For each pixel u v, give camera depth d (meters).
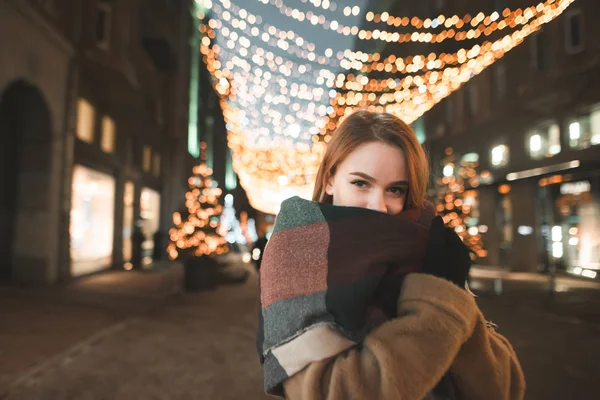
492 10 19.83
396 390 0.78
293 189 30.98
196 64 34.44
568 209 16.38
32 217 12.06
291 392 0.90
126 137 18.73
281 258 0.98
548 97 15.35
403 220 0.99
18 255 12.02
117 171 17.98
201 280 13.26
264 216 61.28
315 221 1.00
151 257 22.81
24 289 11.08
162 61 23.86
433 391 0.98
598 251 14.79
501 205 20.66
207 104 43.03
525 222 18.28
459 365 0.96
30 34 10.73
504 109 18.31
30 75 10.79
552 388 5.04
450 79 18.62
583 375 5.48
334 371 0.84
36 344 6.35
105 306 9.70
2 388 4.62
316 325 0.89
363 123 1.14
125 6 14.55
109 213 17.36
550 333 7.72
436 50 25.03
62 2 12.29
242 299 11.82
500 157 19.42
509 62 18.00
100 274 16.20
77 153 13.89
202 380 5.13
